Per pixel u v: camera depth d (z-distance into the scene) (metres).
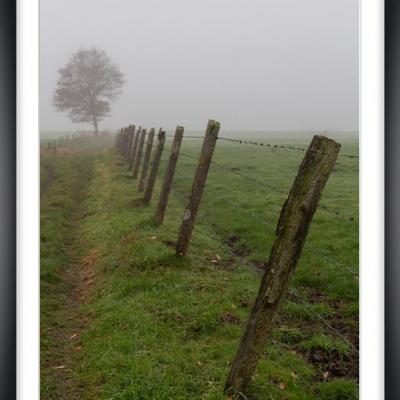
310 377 6.06
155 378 5.68
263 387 5.48
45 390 5.86
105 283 8.81
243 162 25.19
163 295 7.75
